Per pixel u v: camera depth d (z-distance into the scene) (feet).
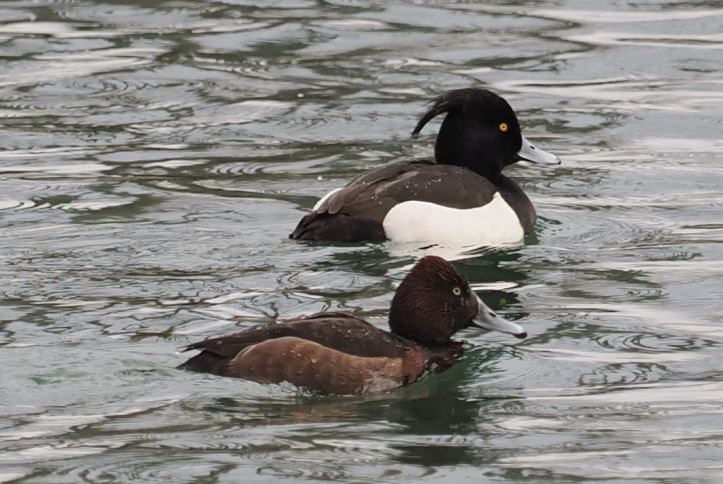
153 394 32.99
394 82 62.44
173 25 69.31
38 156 54.24
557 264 43.98
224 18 70.38
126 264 42.37
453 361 35.68
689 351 36.83
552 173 53.83
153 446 30.37
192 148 55.42
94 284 40.57
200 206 48.42
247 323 37.63
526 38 67.77
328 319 34.86
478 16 70.69
